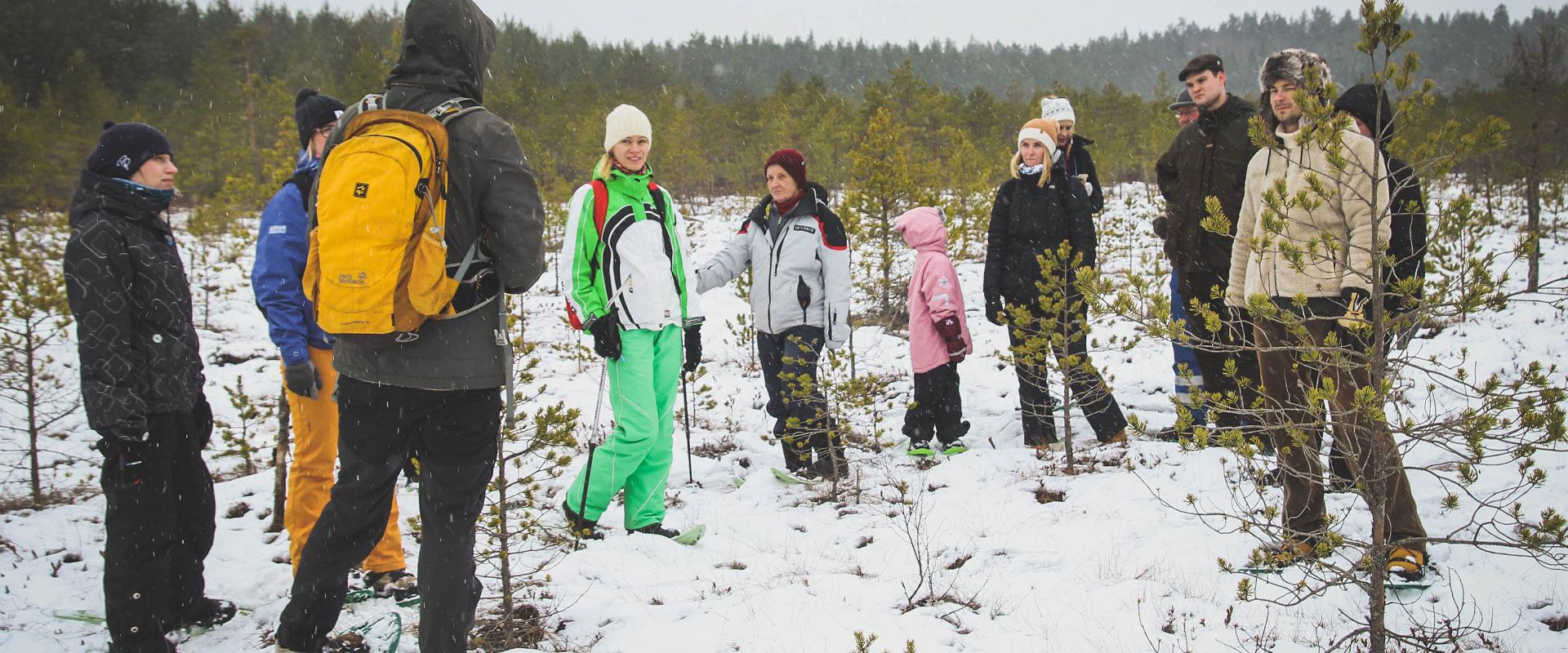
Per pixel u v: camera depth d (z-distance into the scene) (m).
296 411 3.51
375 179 2.33
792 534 4.43
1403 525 3.31
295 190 3.44
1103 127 29.11
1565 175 14.30
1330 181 3.31
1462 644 2.89
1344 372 3.17
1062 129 5.99
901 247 10.77
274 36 55.19
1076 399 5.57
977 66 145.88
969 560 3.91
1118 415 5.57
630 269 4.21
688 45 119.50
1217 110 4.66
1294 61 3.45
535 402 7.74
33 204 16.72
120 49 38.53
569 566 3.94
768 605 3.47
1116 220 13.99
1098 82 196.25
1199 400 2.87
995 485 4.92
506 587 3.37
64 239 12.88
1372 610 2.72
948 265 5.77
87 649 3.24
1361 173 3.24
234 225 14.15
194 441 3.29
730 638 3.21
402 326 2.40
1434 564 3.41
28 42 33.88
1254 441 2.74
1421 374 6.30
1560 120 12.84
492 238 2.58
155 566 3.07
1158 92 30.92
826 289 5.28
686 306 4.58
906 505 4.69
